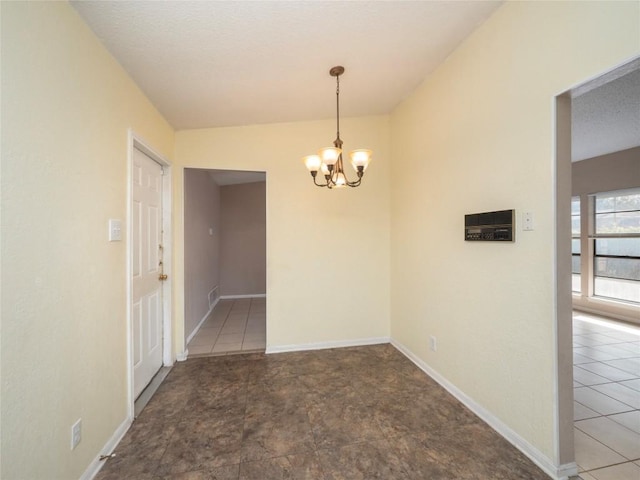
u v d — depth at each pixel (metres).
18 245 1.03
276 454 1.59
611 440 1.67
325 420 1.89
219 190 5.68
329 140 3.12
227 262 5.79
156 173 2.55
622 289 4.15
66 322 1.28
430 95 2.40
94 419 1.49
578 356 2.89
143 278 2.27
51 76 1.20
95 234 1.51
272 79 2.21
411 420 1.88
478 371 1.92
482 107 1.84
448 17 1.74
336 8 1.56
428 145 2.46
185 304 3.05
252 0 1.43
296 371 2.61
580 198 4.54
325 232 3.14
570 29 1.30
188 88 2.17
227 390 2.28
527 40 1.51
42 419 1.14
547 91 1.41
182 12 1.46
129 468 1.50
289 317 3.09
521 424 1.59
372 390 2.26
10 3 1.00
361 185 3.20
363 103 2.84
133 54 1.72
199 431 1.79
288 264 3.08
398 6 1.60
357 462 1.53
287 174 3.07
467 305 2.02
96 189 1.52
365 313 3.23
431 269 2.46
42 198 1.15
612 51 1.14
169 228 2.71
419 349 2.67
